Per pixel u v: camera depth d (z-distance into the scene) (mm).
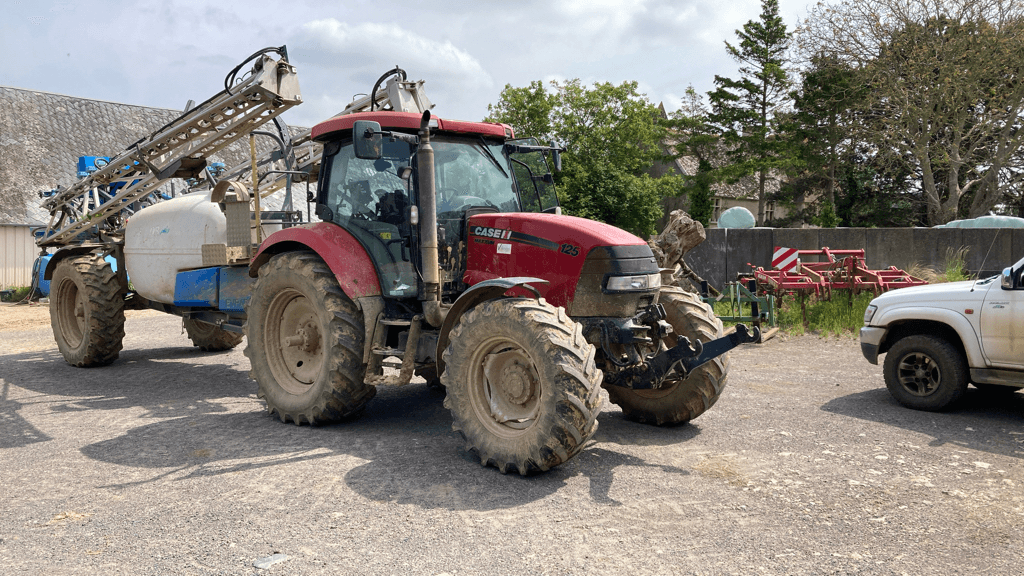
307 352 6059
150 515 3811
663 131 34562
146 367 8898
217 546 3402
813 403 6449
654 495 4074
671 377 4906
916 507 3859
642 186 30578
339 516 3770
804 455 4848
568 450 4199
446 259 5375
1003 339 5766
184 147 8375
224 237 7426
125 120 28281
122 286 8789
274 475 4465
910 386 6352
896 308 6496
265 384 6031
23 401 6848
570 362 4152
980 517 3713
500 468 4465
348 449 5043
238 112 7621
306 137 8180
